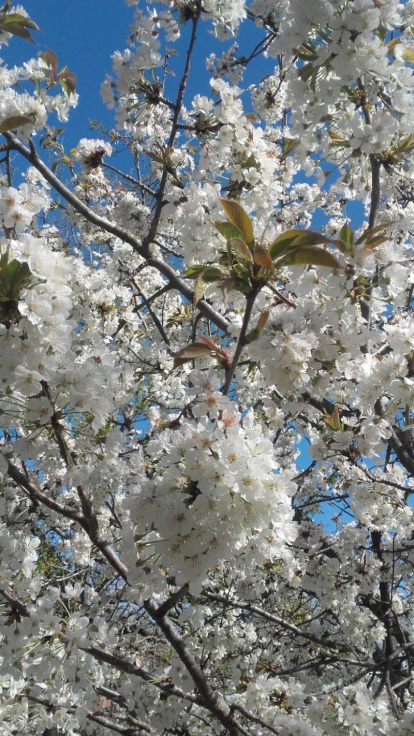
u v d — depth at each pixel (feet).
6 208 9.53
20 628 11.18
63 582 26.02
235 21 15.62
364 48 10.77
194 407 7.57
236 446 7.20
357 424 12.97
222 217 11.71
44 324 7.84
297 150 13.32
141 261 25.62
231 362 7.84
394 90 11.77
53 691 12.57
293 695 15.37
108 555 11.84
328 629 26.12
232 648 21.25
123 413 25.64
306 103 12.58
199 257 11.96
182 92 15.40
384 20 11.21
